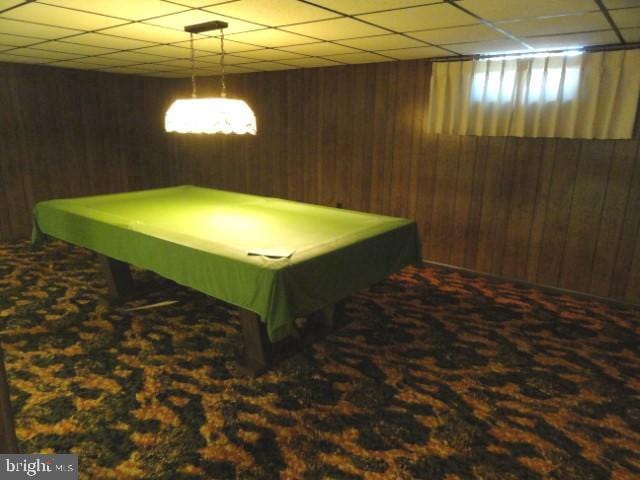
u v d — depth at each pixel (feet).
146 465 6.20
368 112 15.90
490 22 8.87
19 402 7.47
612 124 11.37
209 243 8.25
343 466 6.28
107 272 11.50
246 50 13.02
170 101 22.30
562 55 11.73
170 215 10.78
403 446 6.70
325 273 7.80
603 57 11.15
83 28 10.11
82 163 19.77
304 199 18.57
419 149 15.03
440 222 15.12
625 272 12.08
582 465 6.40
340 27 9.61
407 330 10.50
